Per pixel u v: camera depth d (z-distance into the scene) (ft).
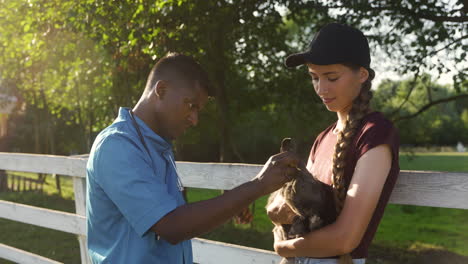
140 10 26.45
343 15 28.84
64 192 60.49
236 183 8.88
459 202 6.01
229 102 43.60
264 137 95.86
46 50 35.83
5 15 35.50
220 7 32.73
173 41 31.68
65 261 23.03
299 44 43.21
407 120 37.35
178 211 5.16
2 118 108.78
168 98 5.69
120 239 5.55
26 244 27.02
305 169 5.71
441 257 27.73
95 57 36.24
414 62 30.32
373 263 26.73
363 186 5.08
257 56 40.91
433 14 28.02
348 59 5.47
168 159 6.03
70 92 45.78
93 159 5.52
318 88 5.79
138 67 35.68
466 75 28.68
